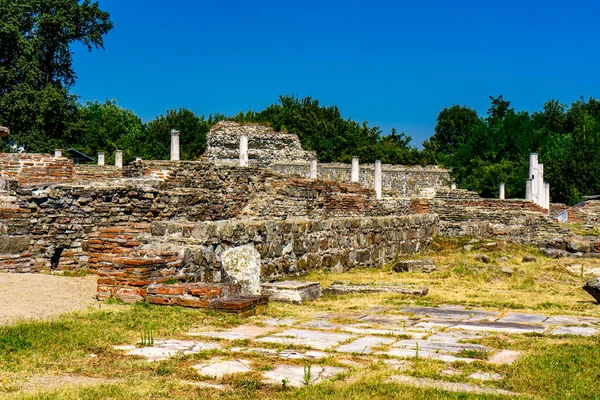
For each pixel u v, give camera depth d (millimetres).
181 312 8219
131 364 5801
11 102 44281
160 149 62469
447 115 86875
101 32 50656
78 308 8273
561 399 4910
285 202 21250
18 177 18750
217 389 5094
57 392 4879
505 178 55688
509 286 12820
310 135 65000
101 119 74500
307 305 10031
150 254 9250
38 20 46812
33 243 12938
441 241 20391
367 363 5945
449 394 4941
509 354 6340
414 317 8812
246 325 7816
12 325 7000
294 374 5535
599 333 7508
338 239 15242
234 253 10648
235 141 54188
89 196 13938
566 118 83500
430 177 56844
